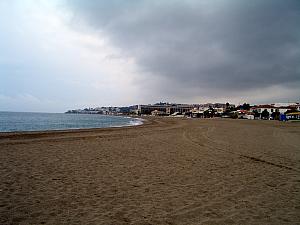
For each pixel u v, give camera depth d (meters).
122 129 29.14
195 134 22.55
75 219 4.12
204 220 4.19
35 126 43.31
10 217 4.14
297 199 5.36
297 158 10.53
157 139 17.67
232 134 23.06
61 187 5.89
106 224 3.96
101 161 9.23
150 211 4.54
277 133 25.25
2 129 34.91
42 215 4.26
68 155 10.40
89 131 25.14
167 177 7.06
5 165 8.17
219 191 5.84
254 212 4.59
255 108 120.69
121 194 5.47
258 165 8.98
